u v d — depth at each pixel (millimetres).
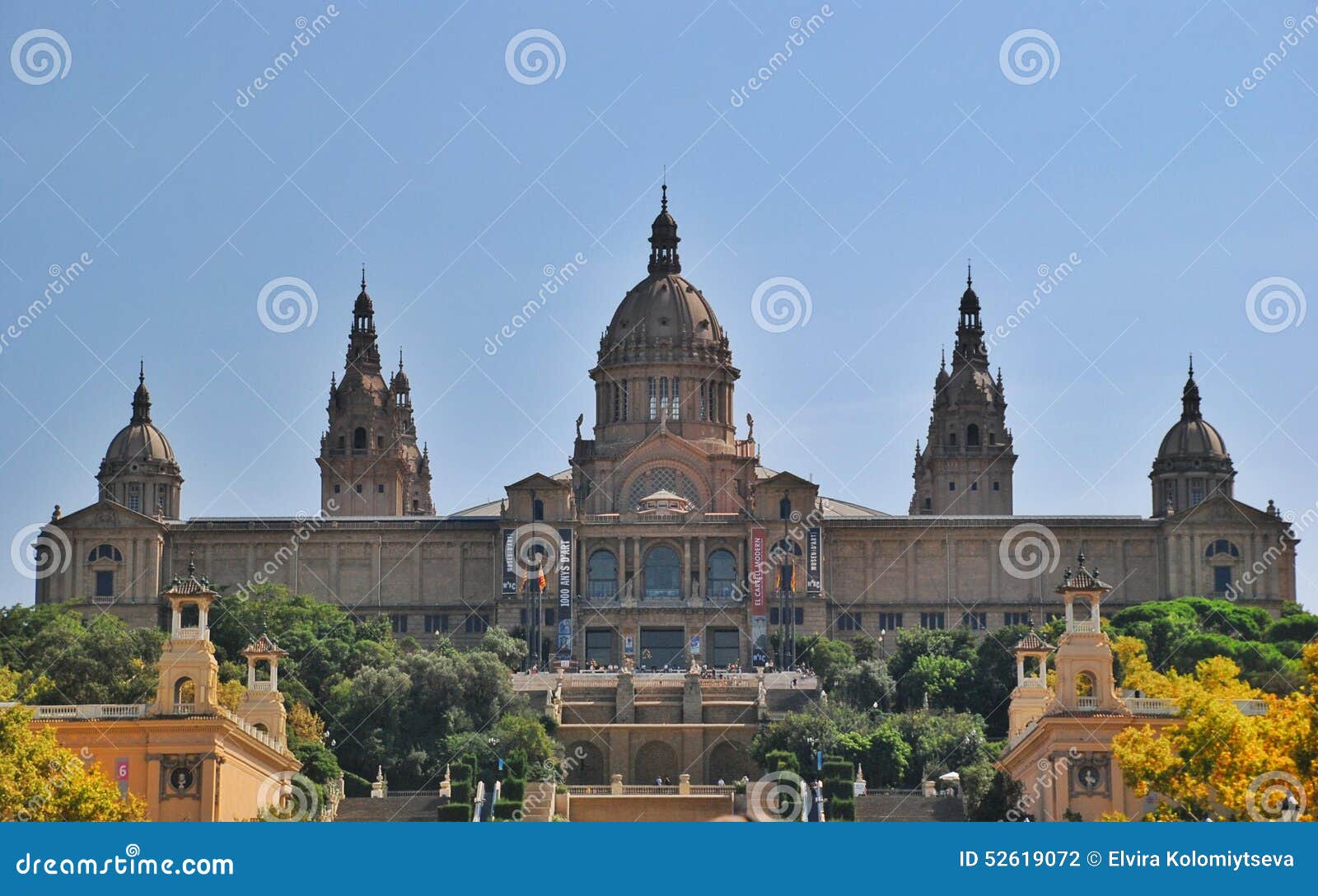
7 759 163375
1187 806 167000
